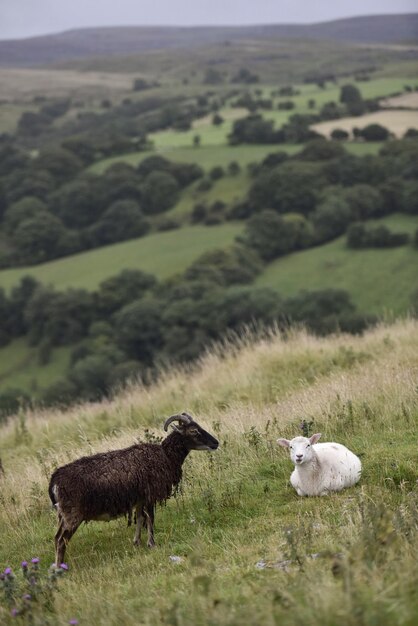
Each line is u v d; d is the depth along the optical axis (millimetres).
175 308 68250
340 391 13977
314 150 124125
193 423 9977
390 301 81500
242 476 11109
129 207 120312
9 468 14328
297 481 10172
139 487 9359
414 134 132250
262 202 113688
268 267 95750
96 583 8430
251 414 13750
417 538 7156
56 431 16625
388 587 5938
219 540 9242
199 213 121562
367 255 92562
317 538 8227
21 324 95188
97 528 10523
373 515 7621
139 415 16438
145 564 8820
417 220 98625
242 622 5750
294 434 12516
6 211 128625
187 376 18938
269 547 8289
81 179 132250
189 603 6719
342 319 56219
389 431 11844
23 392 61375
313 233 100312
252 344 19812
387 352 17062
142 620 6684
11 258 117000
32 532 10703
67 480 9062
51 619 7094
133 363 60688
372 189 102750
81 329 88375
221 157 148000
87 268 107375
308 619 5570
